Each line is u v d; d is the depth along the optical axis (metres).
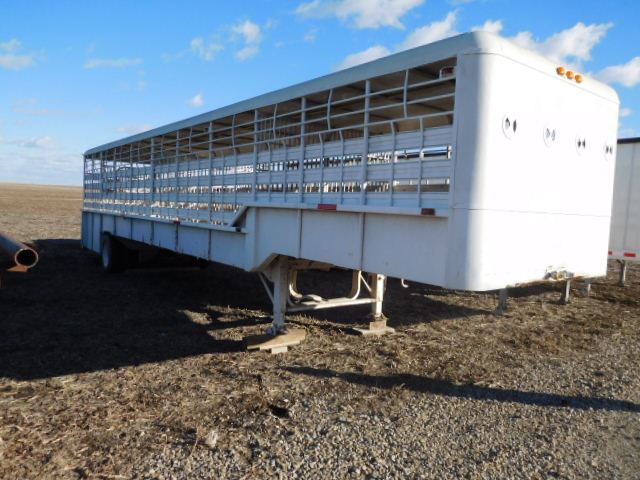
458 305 8.85
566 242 4.61
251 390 4.62
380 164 4.37
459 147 3.68
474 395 4.66
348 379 4.99
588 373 5.34
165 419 3.96
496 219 3.80
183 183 7.97
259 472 3.21
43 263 12.33
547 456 3.52
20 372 4.95
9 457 3.31
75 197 66.56
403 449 3.57
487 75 3.66
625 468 3.38
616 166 10.03
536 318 7.98
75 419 3.92
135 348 5.84
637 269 14.07
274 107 5.75
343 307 8.26
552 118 4.29
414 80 4.38
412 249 4.08
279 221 5.71
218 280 10.64
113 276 10.77
